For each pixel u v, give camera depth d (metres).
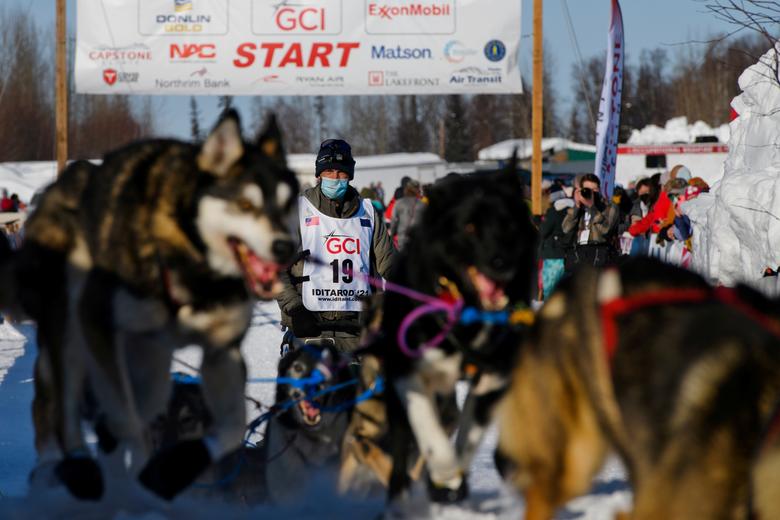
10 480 7.67
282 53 20.06
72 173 6.26
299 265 8.34
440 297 6.16
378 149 103.81
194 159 5.71
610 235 16.80
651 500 4.03
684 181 21.62
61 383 6.13
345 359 7.61
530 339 5.13
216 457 6.11
